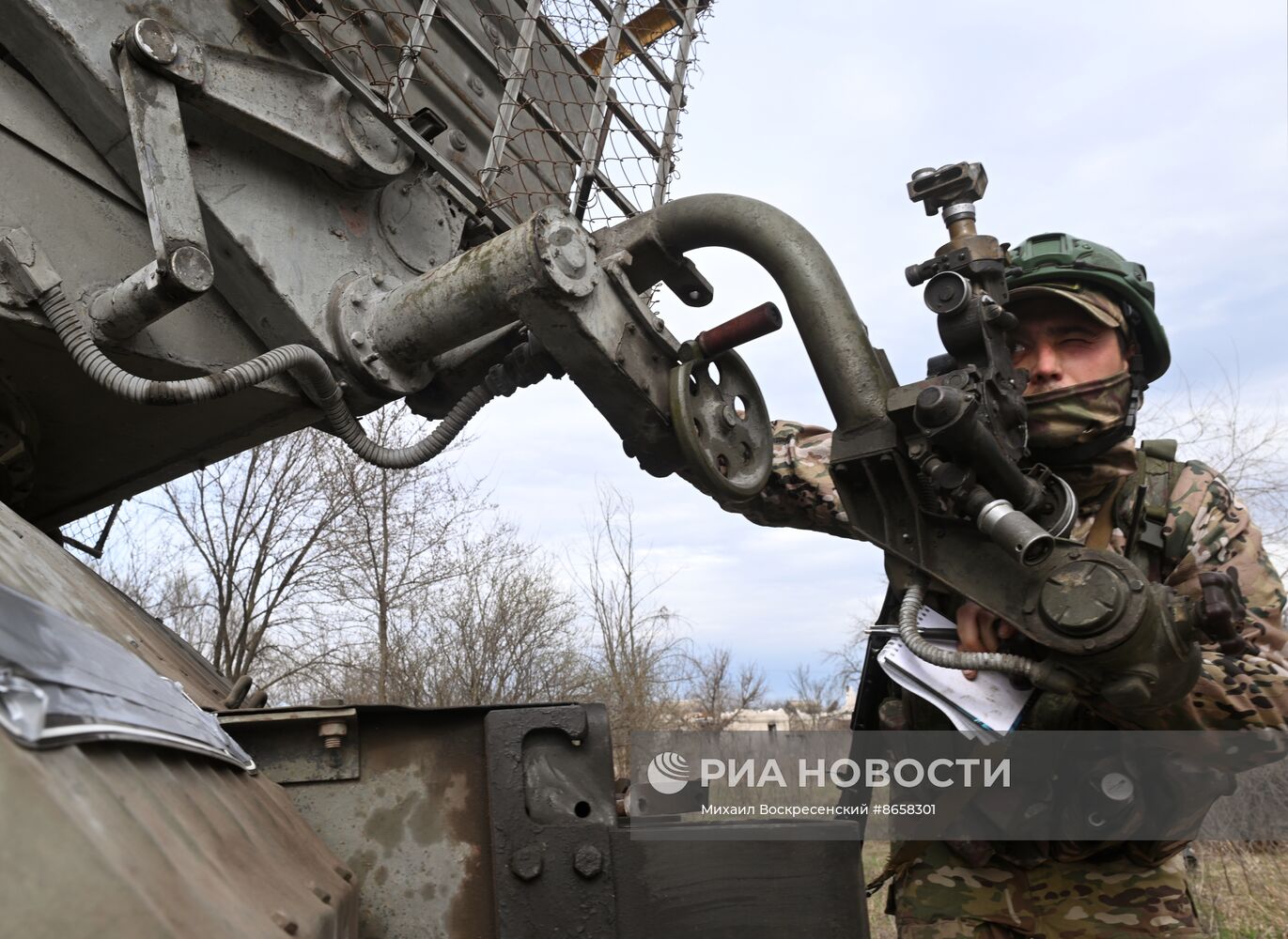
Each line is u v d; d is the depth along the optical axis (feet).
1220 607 5.72
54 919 1.91
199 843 3.04
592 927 5.26
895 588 7.14
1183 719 6.48
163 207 6.76
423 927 5.28
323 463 37.11
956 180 7.13
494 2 9.46
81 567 6.57
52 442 8.14
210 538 36.19
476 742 5.68
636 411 8.25
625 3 9.64
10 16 6.80
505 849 5.33
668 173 9.98
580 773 5.58
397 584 37.01
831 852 5.46
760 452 8.35
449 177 8.32
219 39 7.56
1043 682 6.31
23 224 6.82
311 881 4.06
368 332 8.02
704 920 5.30
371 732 5.63
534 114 9.38
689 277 8.64
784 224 7.80
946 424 6.37
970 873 7.26
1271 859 19.04
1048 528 6.73
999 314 6.82
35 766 2.19
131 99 6.79
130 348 7.19
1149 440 7.57
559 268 7.45
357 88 7.67
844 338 7.34
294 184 8.00
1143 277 7.82
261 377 7.13
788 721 41.29
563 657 38.83
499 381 8.63
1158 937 7.02
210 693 6.75
